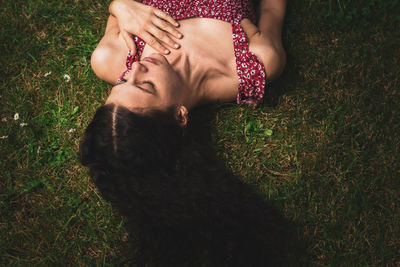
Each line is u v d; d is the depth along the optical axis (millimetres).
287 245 1933
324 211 2045
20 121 2305
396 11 2391
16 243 2062
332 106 2256
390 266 1931
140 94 1563
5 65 2441
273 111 2264
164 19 1870
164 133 1619
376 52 2334
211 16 1872
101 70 2008
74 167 2219
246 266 1715
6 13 2531
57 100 2367
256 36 1942
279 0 2248
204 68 1853
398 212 2012
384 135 2168
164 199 1583
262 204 1814
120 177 1537
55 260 2021
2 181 2188
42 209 2125
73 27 2516
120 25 1920
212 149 1995
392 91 2252
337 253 1954
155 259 1679
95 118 1567
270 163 2168
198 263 1780
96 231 2084
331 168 2121
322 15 2424
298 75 2328
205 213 1635
